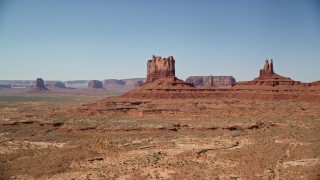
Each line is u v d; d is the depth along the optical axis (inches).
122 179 3137.3
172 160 3747.5
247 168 3329.2
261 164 3435.0
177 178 3097.9
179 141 4790.8
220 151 4119.1
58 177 3240.7
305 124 5654.5
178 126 5703.7
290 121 5959.6
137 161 3732.8
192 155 3946.9
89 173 3339.1
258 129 5575.8
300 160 3503.9
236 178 3026.6
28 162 3769.7
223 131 5462.6
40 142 4889.3
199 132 5442.9
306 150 3860.7
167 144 4596.5
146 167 3489.2
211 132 5418.3
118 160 3816.4
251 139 4810.5
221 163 3582.7
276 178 2987.2
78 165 3644.2
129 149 4328.3
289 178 2938.0
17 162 3789.4
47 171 3395.7
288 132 5132.9
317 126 5457.7
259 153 3902.6
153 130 5511.8
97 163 3715.6
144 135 5319.9
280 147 4109.3
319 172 3009.4
